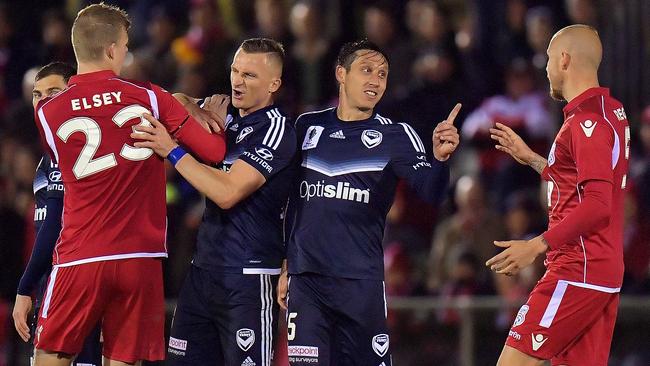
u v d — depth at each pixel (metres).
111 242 21.00
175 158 21.38
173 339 23.22
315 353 22.30
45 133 21.11
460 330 32.22
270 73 22.67
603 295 21.03
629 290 33.75
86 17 21.25
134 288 21.17
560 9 41.22
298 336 22.42
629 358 31.12
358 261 22.30
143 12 46.75
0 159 40.44
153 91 21.39
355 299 22.23
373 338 22.39
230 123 23.00
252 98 22.66
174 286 34.97
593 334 21.36
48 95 22.89
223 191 21.77
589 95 21.25
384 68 22.56
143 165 21.20
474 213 36.06
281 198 22.84
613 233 21.16
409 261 35.56
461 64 40.66
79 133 20.95
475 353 32.09
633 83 40.09
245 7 43.62
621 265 21.30
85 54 21.23
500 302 32.00
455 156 40.81
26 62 46.78
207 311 22.84
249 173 22.08
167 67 42.69
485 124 39.38
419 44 40.88
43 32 47.97
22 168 38.56
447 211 39.53
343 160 22.42
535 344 21.14
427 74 39.72
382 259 22.70
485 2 41.78
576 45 21.52
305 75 40.38
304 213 22.53
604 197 20.25
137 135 21.06
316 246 22.30
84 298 21.08
